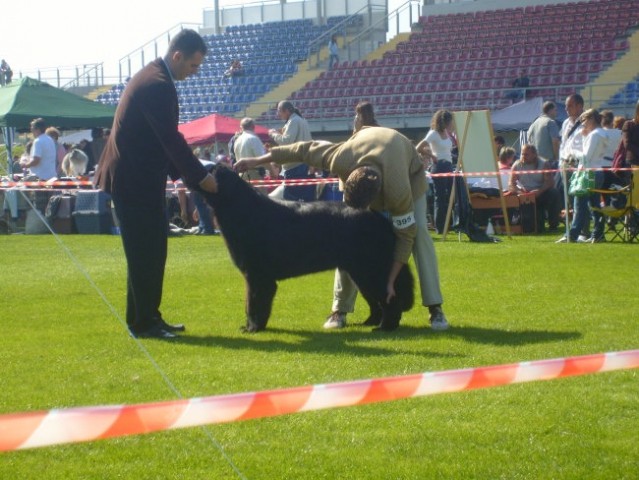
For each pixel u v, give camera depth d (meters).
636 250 12.13
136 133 6.73
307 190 14.42
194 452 4.29
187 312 8.05
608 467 4.08
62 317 7.91
